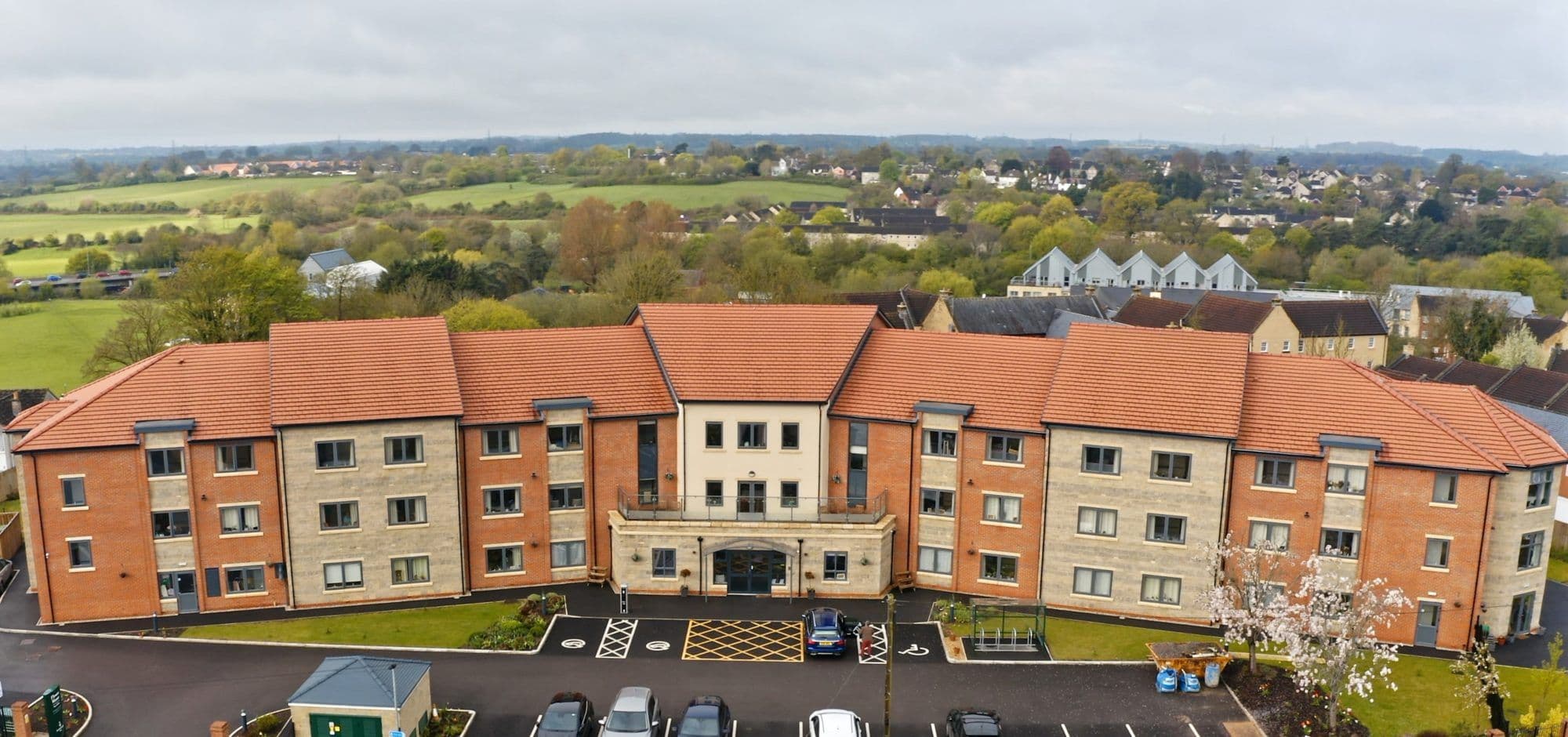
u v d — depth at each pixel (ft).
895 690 143.95
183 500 161.99
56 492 157.89
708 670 149.07
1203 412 162.20
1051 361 177.17
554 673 147.54
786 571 172.96
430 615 165.48
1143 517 164.55
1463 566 154.40
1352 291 520.01
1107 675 148.77
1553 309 500.33
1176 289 482.69
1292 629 137.18
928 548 177.17
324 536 166.20
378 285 371.97
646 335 187.52
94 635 157.79
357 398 165.78
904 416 173.06
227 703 138.62
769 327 185.88
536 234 583.17
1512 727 135.85
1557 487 160.15
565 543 178.09
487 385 174.81
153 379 165.99
